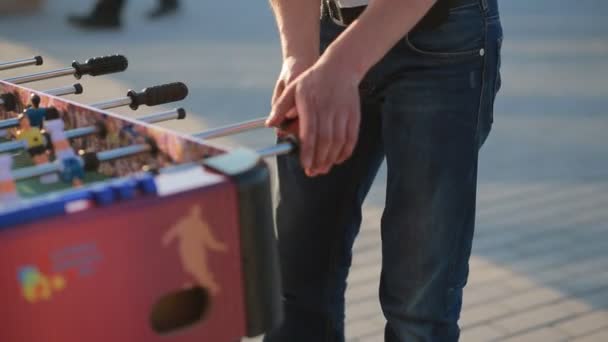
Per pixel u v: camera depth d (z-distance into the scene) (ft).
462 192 13.70
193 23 52.47
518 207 26.76
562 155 30.91
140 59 44.14
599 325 20.93
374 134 14.73
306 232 15.12
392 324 14.60
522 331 20.68
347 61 11.46
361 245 24.58
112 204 8.73
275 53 45.21
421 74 13.50
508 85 39.11
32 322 8.50
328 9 14.34
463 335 20.57
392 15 11.78
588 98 37.29
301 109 11.16
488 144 31.89
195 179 9.29
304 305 15.48
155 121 12.22
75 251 8.57
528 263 23.58
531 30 48.73
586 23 50.11
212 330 9.55
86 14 54.24
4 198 9.31
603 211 26.53
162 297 9.11
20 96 13.38
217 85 39.11
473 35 13.44
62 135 11.13
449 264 13.94
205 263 9.27
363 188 15.07
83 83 39.17
